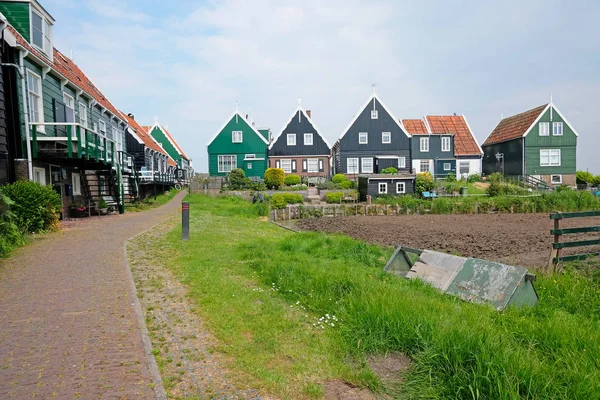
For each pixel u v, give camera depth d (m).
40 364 3.88
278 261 8.26
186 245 10.45
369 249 10.82
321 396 3.58
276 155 45.38
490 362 3.66
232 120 46.28
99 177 21.09
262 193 31.56
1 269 7.50
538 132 44.00
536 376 3.57
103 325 4.88
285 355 4.32
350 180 40.66
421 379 3.81
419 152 45.78
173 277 7.27
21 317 5.10
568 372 3.80
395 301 5.35
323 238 12.26
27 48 13.62
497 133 51.28
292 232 16.83
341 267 8.21
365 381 3.81
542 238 14.34
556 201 28.06
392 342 4.52
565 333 4.74
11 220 9.90
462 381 3.58
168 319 5.26
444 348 4.00
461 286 6.79
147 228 13.53
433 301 5.82
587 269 8.39
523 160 44.00
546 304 6.30
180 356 4.21
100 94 25.05
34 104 14.59
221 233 13.42
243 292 6.43
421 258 8.10
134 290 6.29
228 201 30.67
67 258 8.46
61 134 16.48
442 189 34.75
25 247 9.59
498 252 11.59
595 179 44.66
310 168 45.41
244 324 5.10
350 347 4.47
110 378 3.64
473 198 29.81
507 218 23.09
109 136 24.02
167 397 3.43
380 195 32.44
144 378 3.66
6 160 12.84
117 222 15.34
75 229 12.97
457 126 48.44
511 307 5.84
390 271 8.49
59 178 16.95
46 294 6.03
